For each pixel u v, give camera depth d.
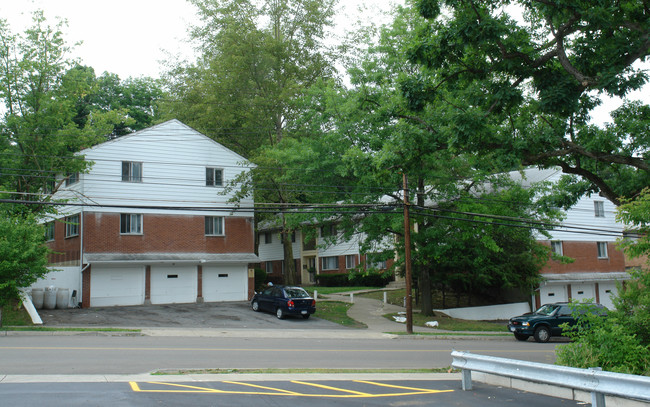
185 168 32.59
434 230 29.09
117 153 30.62
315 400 9.26
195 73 39.91
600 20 12.85
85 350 16.50
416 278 36.09
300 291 29.64
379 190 27.95
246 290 34.41
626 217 12.20
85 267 29.28
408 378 12.14
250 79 37.81
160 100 43.75
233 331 24.16
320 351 18.52
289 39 39.41
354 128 27.58
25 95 27.88
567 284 39.56
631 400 8.67
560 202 21.41
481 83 15.22
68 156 28.61
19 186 28.02
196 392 9.80
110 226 30.33
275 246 57.97
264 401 9.09
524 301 37.84
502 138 15.27
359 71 27.22
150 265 31.38
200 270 32.91
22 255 21.89
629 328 11.49
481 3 14.22
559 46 13.66
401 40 26.77
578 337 11.96
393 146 16.58
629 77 13.23
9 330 21.33
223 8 37.84
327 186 29.12
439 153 26.55
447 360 17.16
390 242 32.06
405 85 15.53
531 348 21.73
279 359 16.12
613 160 14.70
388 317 31.64
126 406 8.43
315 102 29.94
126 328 23.41
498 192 30.92
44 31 28.05
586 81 13.33
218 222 33.84
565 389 9.52
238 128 39.81
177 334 22.53
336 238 32.22
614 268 42.00
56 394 9.37
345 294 42.25
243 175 32.81
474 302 38.50
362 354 18.08
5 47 27.33
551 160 16.69
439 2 14.26
